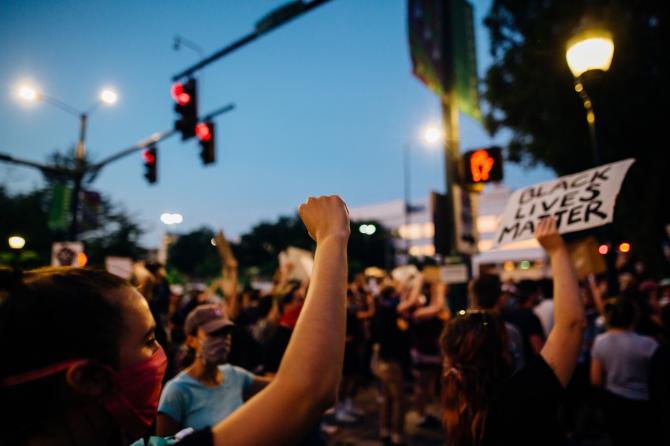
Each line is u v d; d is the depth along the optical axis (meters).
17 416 0.71
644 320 5.19
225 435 0.70
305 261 7.25
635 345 3.75
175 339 4.90
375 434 6.51
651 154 16.78
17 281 0.76
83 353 0.74
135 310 0.83
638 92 15.03
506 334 2.02
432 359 6.72
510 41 18.88
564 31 15.82
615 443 3.87
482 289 4.02
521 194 2.46
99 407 0.76
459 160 6.86
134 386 0.79
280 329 4.46
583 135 16.78
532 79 17.56
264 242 67.31
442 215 7.20
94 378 0.74
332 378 0.74
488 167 6.51
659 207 18.05
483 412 1.78
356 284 9.65
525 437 1.64
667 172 17.00
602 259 3.37
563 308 1.78
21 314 0.72
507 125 19.88
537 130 18.70
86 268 0.84
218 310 2.84
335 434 6.48
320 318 0.77
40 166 12.09
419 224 67.25
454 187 7.46
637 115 15.56
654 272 17.44
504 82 19.14
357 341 7.43
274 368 4.32
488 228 56.50
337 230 0.89
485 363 1.88
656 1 14.23
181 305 7.98
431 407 7.57
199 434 0.71
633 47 14.57
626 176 2.06
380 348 5.96
